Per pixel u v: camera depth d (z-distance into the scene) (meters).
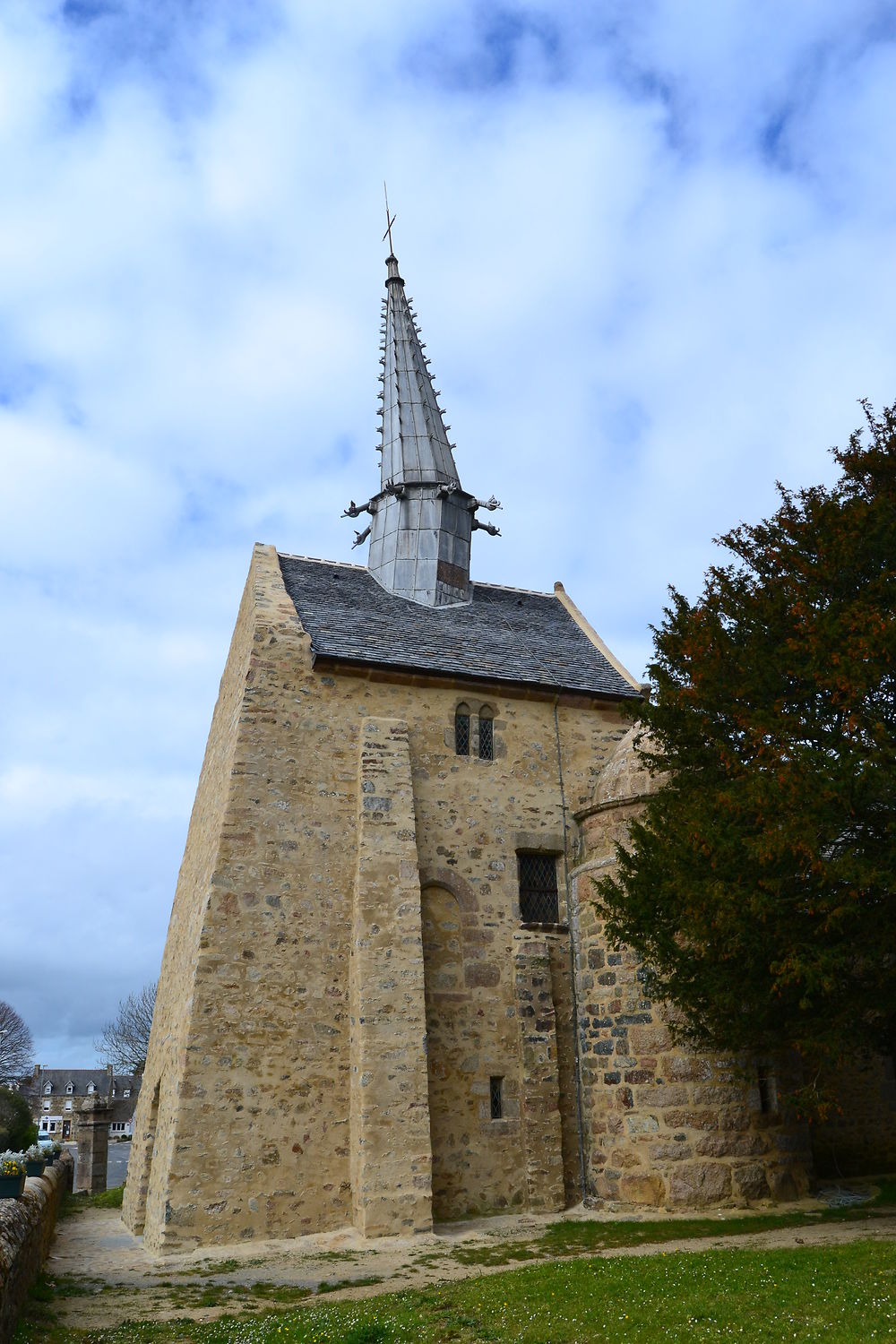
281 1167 14.31
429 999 16.23
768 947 11.05
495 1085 16.20
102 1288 11.43
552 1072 16.27
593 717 19.70
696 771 13.35
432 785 17.56
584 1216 14.91
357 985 15.15
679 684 13.46
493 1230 14.23
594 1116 15.72
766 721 11.30
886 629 10.49
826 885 10.74
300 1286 11.34
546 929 17.28
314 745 16.83
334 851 16.27
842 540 11.78
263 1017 14.91
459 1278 11.23
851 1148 17.64
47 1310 9.98
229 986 14.86
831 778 10.38
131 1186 17.31
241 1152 14.15
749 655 12.11
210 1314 10.06
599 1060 15.82
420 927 15.73
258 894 15.50
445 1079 15.87
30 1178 13.51
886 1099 18.08
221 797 16.27
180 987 16.22
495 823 17.83
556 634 22.62
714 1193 14.21
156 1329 9.42
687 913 11.67
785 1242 11.34
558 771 18.83
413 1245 13.41
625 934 13.27
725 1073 14.77
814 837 10.25
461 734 18.33
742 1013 12.00
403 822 16.45
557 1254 12.28
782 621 12.25
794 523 12.71
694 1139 14.44
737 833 11.09
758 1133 14.70
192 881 18.42
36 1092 84.75
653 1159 14.59
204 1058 14.37
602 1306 8.62
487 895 17.27
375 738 16.98
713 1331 7.75
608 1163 15.20
